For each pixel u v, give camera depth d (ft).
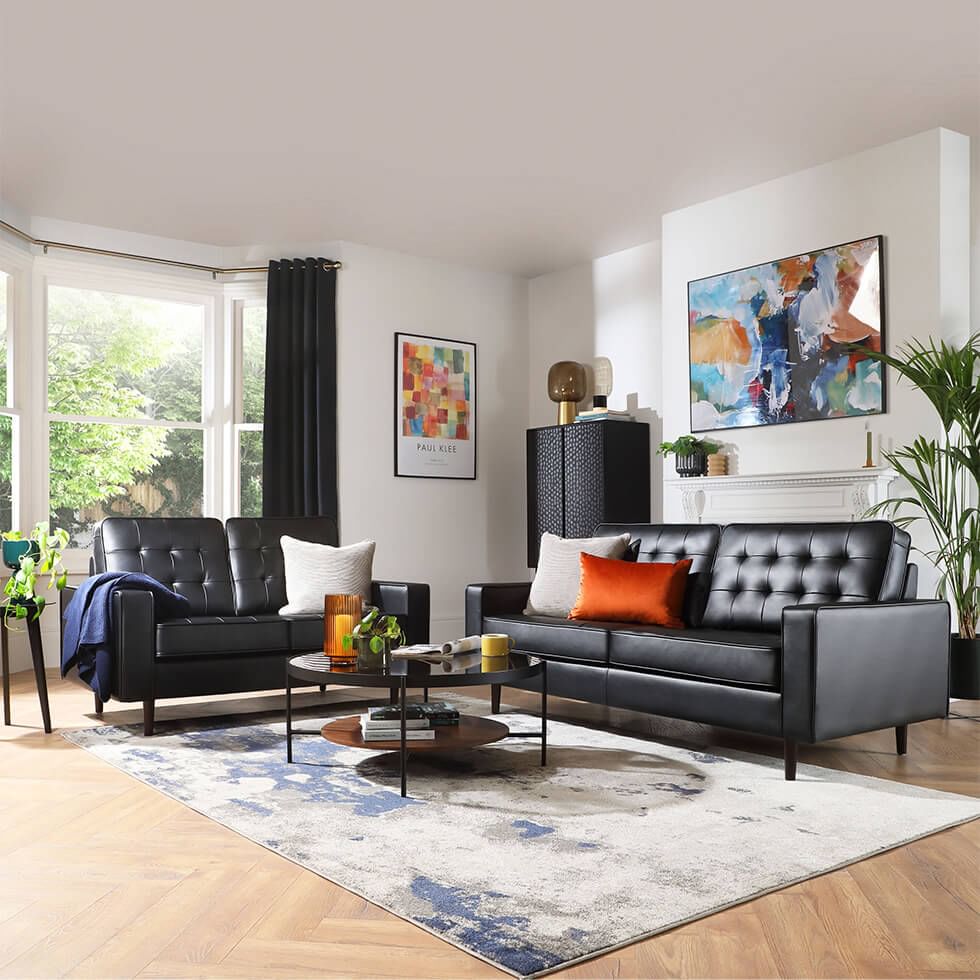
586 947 6.46
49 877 7.80
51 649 20.61
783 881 7.67
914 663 11.89
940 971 6.20
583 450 22.57
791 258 18.47
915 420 16.62
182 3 12.52
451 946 6.52
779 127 16.44
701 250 20.21
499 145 17.22
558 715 14.85
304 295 22.57
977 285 17.08
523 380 26.05
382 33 13.34
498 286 25.68
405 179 18.86
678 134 16.74
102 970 6.15
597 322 24.41
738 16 12.94
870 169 17.34
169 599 14.10
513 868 7.93
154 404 22.38
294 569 16.08
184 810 9.71
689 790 10.34
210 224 21.49
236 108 15.65
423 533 24.08
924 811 9.61
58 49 13.66
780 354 18.62
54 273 20.88
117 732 13.57
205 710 15.33
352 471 22.93
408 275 23.97
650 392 23.08
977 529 15.12
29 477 20.31
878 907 7.22
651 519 22.91
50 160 17.70
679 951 6.47
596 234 22.41
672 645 12.28
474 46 13.71
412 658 11.45
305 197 19.85
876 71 14.48
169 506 22.50
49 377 20.98
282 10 12.72
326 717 14.65
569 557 15.42
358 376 23.09
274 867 8.02
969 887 7.63
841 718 10.94
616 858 8.17
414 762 11.65
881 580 12.33
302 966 6.23
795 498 17.95
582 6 12.67
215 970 6.16
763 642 11.55
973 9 12.79
